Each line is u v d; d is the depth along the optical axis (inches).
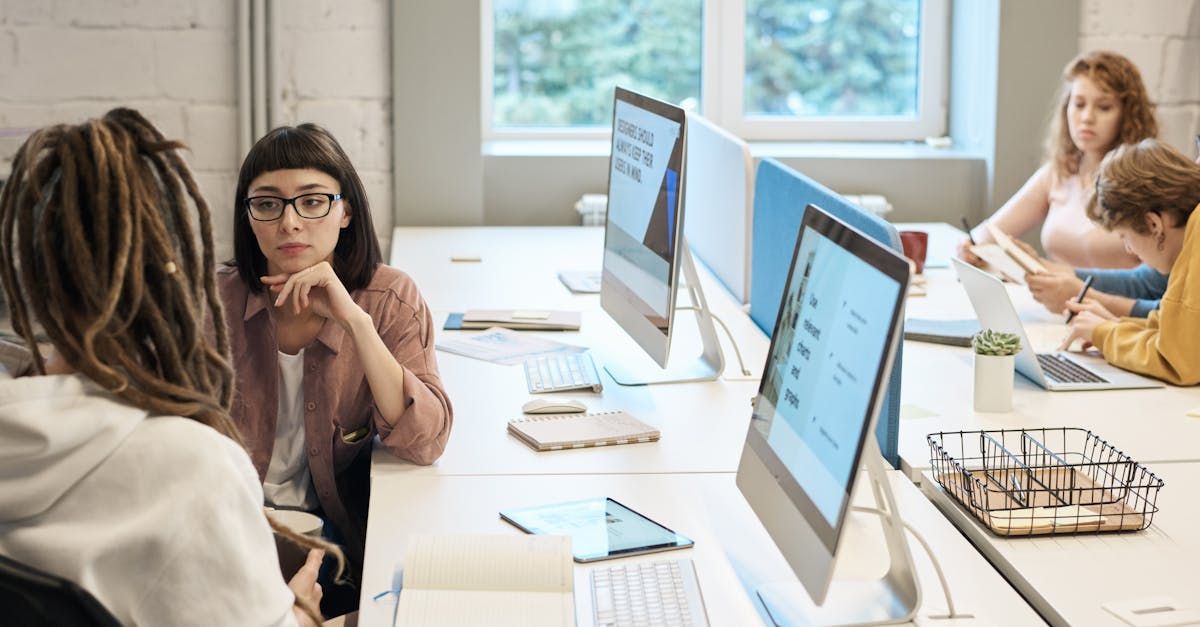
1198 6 141.9
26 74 127.0
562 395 80.5
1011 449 71.4
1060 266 105.8
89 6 127.0
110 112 42.8
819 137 152.3
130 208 40.6
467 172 137.6
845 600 51.9
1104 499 63.1
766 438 55.8
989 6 141.9
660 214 79.5
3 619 39.0
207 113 131.0
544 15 147.2
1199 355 83.0
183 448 40.6
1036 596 53.6
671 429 74.1
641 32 148.9
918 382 84.9
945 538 58.9
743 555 56.8
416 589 52.2
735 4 148.4
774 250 95.2
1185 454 70.8
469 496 63.5
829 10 150.4
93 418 39.6
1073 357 90.8
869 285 46.7
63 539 39.4
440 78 134.7
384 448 70.7
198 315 42.8
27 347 47.5
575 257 123.0
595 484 65.3
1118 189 88.0
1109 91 113.7
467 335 94.5
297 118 135.0
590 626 50.1
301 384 71.3
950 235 133.9
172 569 40.1
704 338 86.2
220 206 133.0
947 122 152.6
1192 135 145.2
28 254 40.6
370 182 137.9
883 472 50.7
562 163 140.8
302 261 68.9
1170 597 52.7
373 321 72.4
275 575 42.6
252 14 129.6
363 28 133.7
